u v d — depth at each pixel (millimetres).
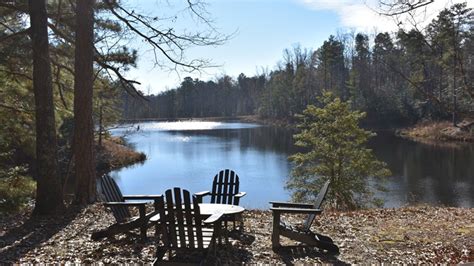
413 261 4785
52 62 10211
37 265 4816
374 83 56031
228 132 57000
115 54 9828
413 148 32375
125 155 29297
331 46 55969
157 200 5094
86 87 8641
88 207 8109
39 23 7543
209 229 5039
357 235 5992
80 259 4980
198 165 27281
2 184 10719
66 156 17125
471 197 17328
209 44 9422
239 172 23953
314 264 4719
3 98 10867
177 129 65375
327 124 15328
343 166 15031
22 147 11836
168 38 9219
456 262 4719
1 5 9031
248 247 5316
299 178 15586
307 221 5449
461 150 30359
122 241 5629
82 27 8562
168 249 4547
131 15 8961
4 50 9445
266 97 81625
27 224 6965
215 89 101000
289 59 75062
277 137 47344
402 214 7992
